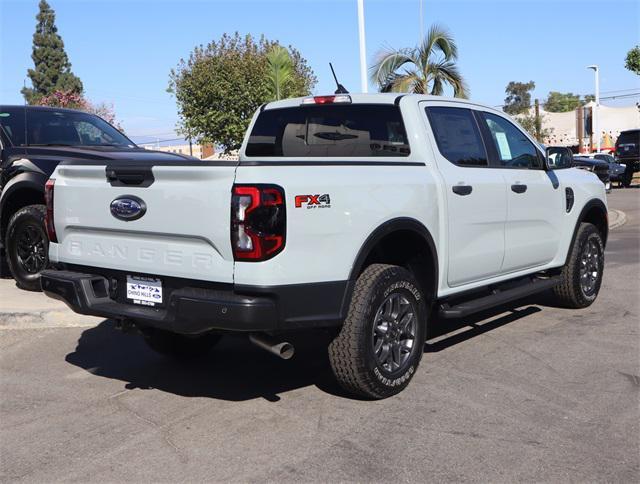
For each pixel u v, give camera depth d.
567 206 6.86
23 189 7.58
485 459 3.79
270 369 5.50
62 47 40.84
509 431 4.15
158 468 3.77
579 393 4.78
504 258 5.95
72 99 20.70
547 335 6.26
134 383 5.22
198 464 3.80
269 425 4.32
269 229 3.95
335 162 4.41
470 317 6.98
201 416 4.51
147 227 4.37
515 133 6.41
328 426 4.28
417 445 3.98
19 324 6.71
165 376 5.38
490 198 5.66
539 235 6.44
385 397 4.69
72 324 6.79
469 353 5.74
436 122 5.49
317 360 5.71
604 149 51.84
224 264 4.05
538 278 6.77
